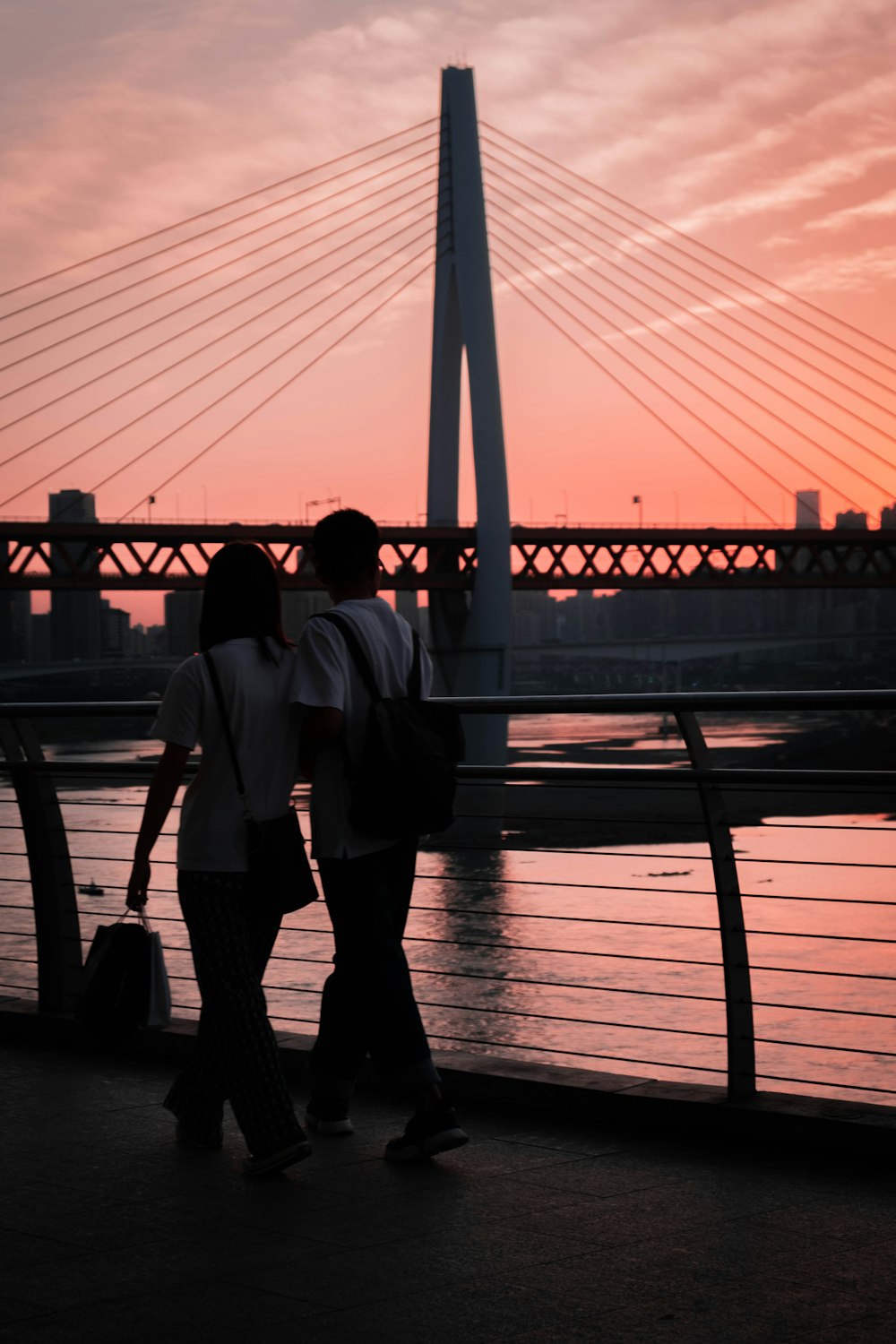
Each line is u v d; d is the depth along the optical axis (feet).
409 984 10.23
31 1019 14.24
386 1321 7.08
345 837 10.05
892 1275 7.66
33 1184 9.51
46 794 14.24
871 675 335.88
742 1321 7.05
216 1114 10.36
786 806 91.71
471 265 193.36
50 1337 6.89
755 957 87.92
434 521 214.90
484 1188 9.35
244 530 217.56
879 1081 71.72
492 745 189.88
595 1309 7.22
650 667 450.71
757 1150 10.14
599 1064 74.13
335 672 9.98
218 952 10.02
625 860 96.63
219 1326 7.02
